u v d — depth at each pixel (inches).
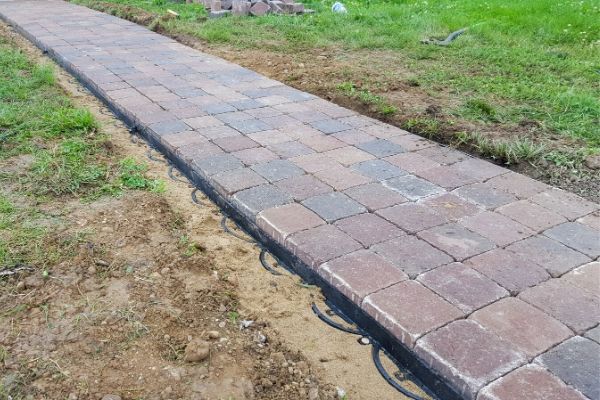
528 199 129.7
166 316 96.9
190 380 84.0
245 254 117.6
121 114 189.9
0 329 92.8
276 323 98.3
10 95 202.4
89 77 222.7
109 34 313.1
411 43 285.6
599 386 77.5
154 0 426.0
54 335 91.7
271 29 326.6
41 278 105.0
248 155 151.0
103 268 109.0
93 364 86.2
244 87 214.1
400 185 135.7
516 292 96.7
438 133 167.2
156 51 272.4
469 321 89.7
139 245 117.3
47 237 117.1
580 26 310.0
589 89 209.9
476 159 151.9
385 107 188.1
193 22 345.4
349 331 96.4
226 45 288.8
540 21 322.7
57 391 81.0
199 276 108.8
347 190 132.5
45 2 449.4
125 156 160.4
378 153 154.6
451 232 115.2
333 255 107.1
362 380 87.0
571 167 145.3
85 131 172.9
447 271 102.2
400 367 89.4
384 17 349.7
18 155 154.6
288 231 114.5
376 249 109.0
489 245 110.6
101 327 93.7
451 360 82.1
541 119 179.0
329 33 310.5
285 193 130.5
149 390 81.9
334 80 222.2
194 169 145.5
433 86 215.5
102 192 137.9
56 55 263.7
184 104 192.4
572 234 114.9
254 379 85.1
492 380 78.7
